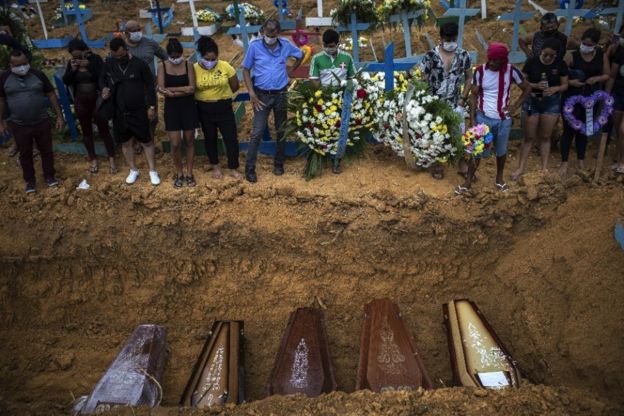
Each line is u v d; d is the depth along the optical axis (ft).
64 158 30.09
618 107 26.40
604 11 38.42
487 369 22.03
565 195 26.17
